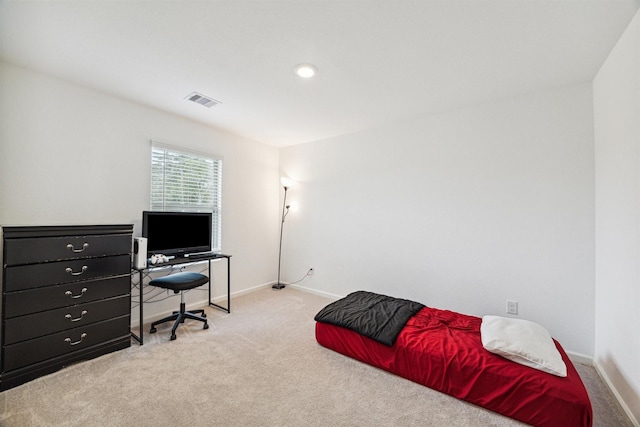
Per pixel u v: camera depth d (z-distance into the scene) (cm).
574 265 225
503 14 149
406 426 152
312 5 145
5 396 171
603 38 169
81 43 181
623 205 169
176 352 229
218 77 223
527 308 244
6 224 206
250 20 157
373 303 262
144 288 289
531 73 210
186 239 305
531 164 243
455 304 282
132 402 168
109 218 260
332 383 189
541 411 148
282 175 439
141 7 148
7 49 188
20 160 212
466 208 276
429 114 297
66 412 159
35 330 190
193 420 155
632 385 157
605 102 194
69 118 236
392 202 327
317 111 292
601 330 204
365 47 181
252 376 197
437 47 180
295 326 283
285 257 436
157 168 297
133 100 271
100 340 220
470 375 169
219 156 355
